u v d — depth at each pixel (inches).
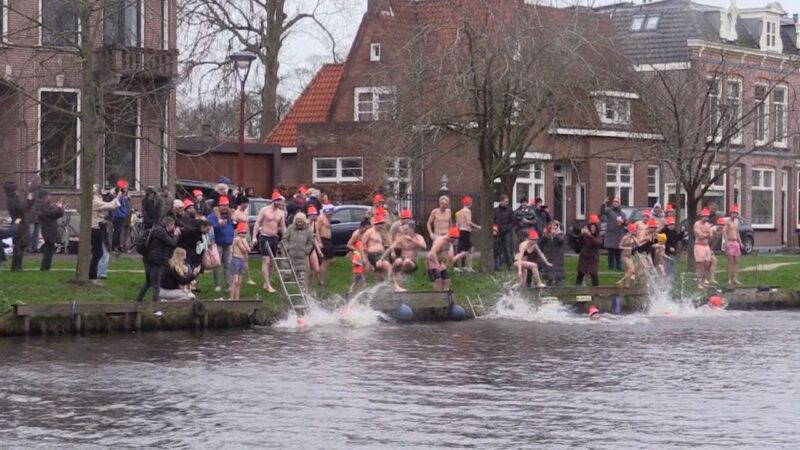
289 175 2429.9
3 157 1669.5
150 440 768.3
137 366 1038.4
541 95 1536.7
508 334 1311.5
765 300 1732.3
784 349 1209.4
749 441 776.9
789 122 2431.1
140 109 1528.1
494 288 1523.1
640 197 2432.3
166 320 1270.9
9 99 1651.1
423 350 1167.6
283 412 855.1
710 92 1925.4
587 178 2321.6
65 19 1644.9
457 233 1457.9
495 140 1627.7
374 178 1932.8
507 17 1536.7
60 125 1685.5
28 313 1203.9
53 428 799.1
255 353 1126.4
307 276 1402.6
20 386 940.6
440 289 1471.5
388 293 1414.9
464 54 1542.8
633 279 1635.1
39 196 1376.7
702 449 754.2
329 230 1467.8
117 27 1658.5
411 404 887.7
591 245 1579.7
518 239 1594.5
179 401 890.1
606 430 805.9
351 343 1206.9
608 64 1615.4
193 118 2500.0
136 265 1473.9
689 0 2628.0
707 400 915.4
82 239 1301.7
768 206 2728.8
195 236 1296.8
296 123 2445.9
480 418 840.3
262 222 1379.2
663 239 1624.0
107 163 1710.1
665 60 2517.2
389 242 1441.9
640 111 1815.9
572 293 1546.5
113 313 1242.6
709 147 1861.5
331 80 2502.5
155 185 1729.8
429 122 1545.3
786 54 2659.9
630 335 1322.6
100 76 1593.3
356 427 808.9
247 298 1347.2
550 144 1701.5
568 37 1537.9
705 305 1646.2
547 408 878.4
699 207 2544.3
